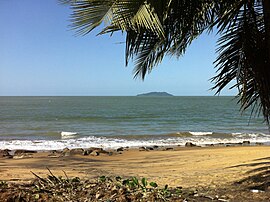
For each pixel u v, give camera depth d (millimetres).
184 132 30531
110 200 4516
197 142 24172
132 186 5270
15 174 8562
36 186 5129
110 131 32969
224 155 13109
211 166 10164
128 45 4703
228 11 4941
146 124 40438
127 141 24719
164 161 12625
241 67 5051
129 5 3473
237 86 5164
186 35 5215
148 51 5250
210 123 42344
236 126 38625
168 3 3965
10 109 71875
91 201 4500
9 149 20203
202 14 4883
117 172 9359
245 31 5043
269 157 10797
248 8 5000
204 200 4715
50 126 37219
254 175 6590
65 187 5242
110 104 104562
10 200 4391
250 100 5527
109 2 3457
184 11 4645
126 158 14438
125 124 40125
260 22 5059
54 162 12461
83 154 15867
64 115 53250
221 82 5355
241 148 16094
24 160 13195
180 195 4996
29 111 64375
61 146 21703
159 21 3623
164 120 45875
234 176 6930
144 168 10555
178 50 5527
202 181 6758
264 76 4969
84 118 47875
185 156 13891
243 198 4805
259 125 39719
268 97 5020
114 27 4230
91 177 7984
